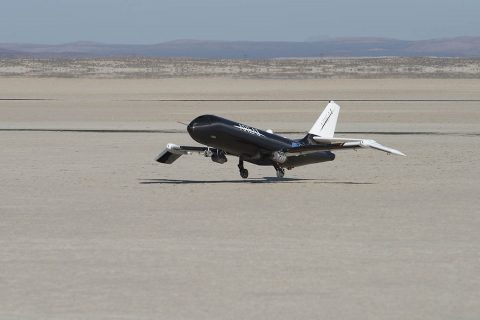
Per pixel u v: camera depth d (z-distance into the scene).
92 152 136.00
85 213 74.44
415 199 82.88
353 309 43.41
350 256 56.09
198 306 44.00
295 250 58.09
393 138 162.25
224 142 92.94
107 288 47.62
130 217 72.19
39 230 65.88
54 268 52.56
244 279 49.72
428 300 45.12
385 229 66.19
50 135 168.62
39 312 42.84
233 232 64.94
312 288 47.66
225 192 88.31
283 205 78.88
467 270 52.00
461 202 80.81
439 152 135.12
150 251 57.78
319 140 101.25
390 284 48.56
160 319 41.69
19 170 110.69
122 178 101.81
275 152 95.25
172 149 98.69
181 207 77.81
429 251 57.72
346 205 78.81
